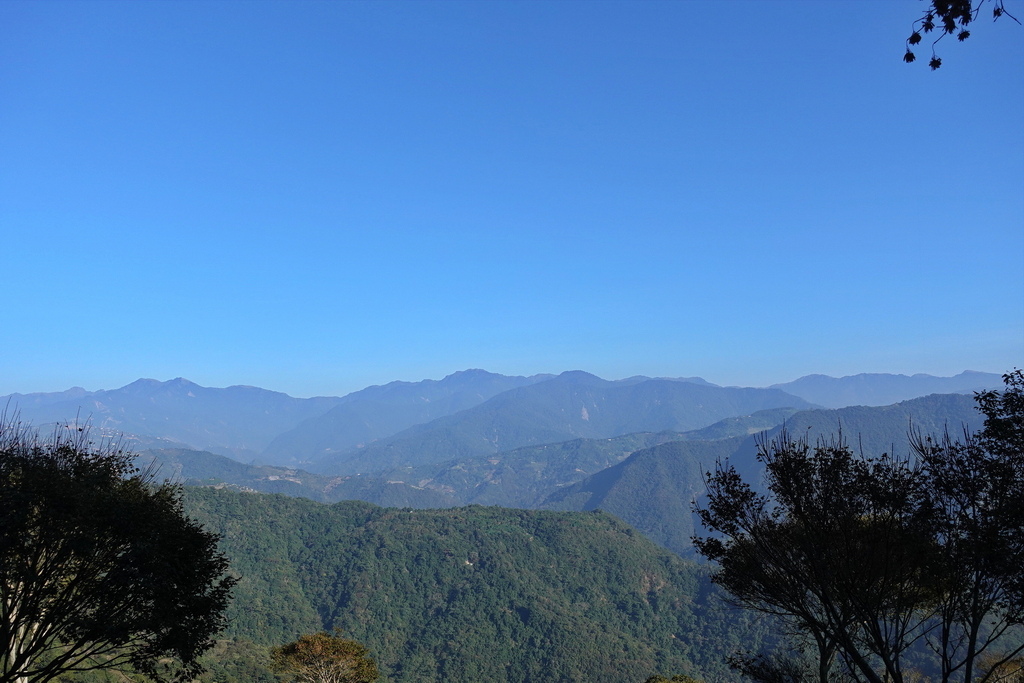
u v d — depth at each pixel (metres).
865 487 12.76
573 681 149.62
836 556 12.79
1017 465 11.37
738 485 14.40
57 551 13.56
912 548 12.15
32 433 16.17
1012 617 11.19
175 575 14.55
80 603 13.84
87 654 14.14
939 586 12.20
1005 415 11.79
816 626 13.41
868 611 12.41
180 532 15.21
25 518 12.99
